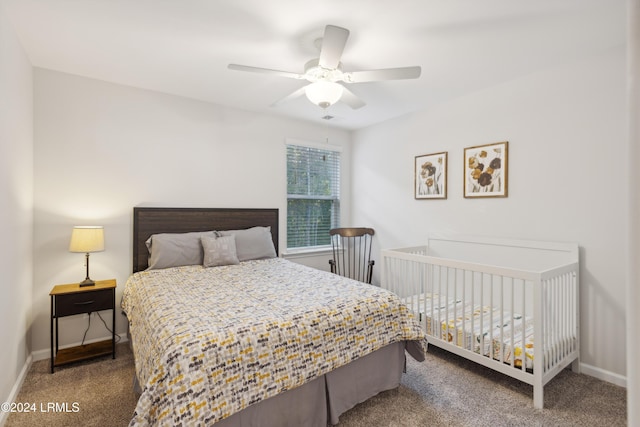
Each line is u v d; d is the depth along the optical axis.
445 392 2.13
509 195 2.81
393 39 2.12
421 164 3.60
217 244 3.02
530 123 2.66
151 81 2.87
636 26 0.40
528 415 1.89
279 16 1.88
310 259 4.24
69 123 2.70
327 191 4.45
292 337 1.62
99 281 2.73
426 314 2.72
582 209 2.38
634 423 0.38
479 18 1.89
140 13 1.86
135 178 3.01
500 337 2.16
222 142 3.51
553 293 2.13
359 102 2.51
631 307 0.39
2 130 1.81
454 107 3.25
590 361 2.35
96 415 1.87
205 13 1.86
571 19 1.89
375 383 2.01
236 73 2.69
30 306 2.47
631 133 0.40
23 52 2.26
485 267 2.25
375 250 4.23
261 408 1.54
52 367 2.33
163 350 1.39
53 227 2.64
